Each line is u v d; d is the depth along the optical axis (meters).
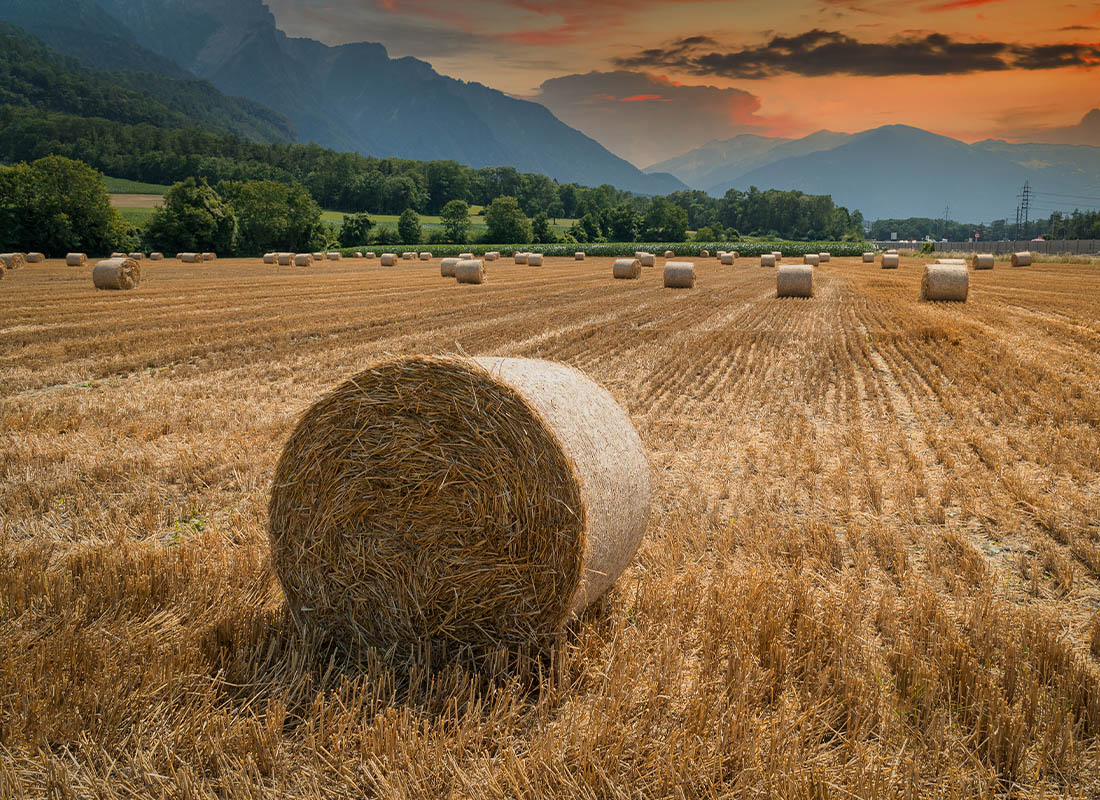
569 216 193.75
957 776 3.51
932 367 13.86
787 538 6.25
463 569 4.48
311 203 97.12
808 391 12.09
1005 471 8.05
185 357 14.92
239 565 5.55
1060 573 5.64
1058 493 7.42
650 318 21.23
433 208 177.50
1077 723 3.94
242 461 8.23
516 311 22.83
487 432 4.43
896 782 3.45
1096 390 11.64
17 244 75.62
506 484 4.42
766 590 5.24
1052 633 4.76
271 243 94.56
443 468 4.46
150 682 4.02
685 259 74.31
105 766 3.49
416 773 3.49
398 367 4.52
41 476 7.72
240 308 23.69
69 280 35.62
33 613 4.82
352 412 4.59
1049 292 29.00
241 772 3.45
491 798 3.38
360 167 174.38
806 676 4.24
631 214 137.88
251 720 3.74
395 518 4.55
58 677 4.00
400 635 4.61
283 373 13.34
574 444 4.62
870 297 27.55
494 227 119.25
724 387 12.39
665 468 8.37
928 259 67.00
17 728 3.61
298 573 4.80
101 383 12.51
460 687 4.17
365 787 3.47
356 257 75.56
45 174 76.50
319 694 3.92
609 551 4.91
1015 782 3.56
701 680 4.23
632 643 4.58
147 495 7.29
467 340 16.73
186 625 4.75
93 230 78.75
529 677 4.41
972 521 6.81
